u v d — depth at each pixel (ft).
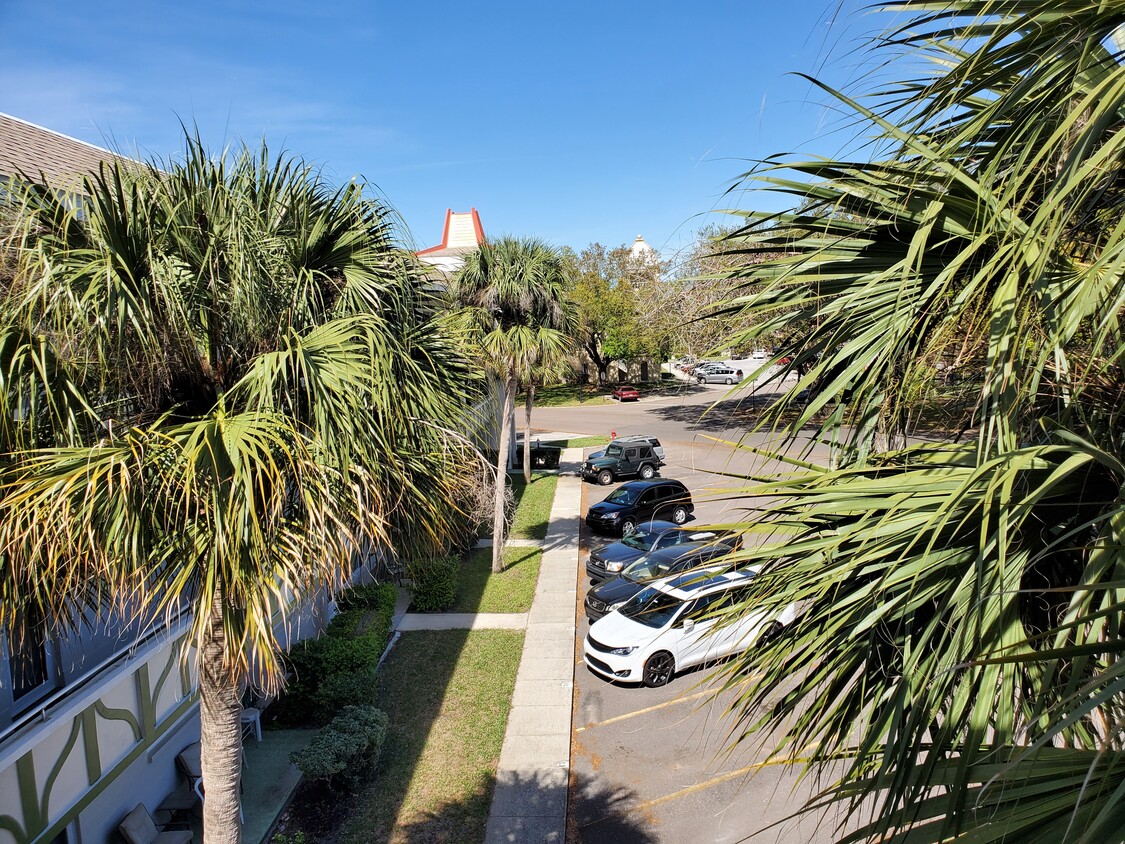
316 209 14.98
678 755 27.04
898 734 7.11
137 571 10.75
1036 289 7.02
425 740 28.43
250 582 11.03
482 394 18.69
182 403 13.76
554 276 49.29
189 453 10.66
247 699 29.27
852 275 8.87
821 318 9.23
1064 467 6.36
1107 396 8.12
